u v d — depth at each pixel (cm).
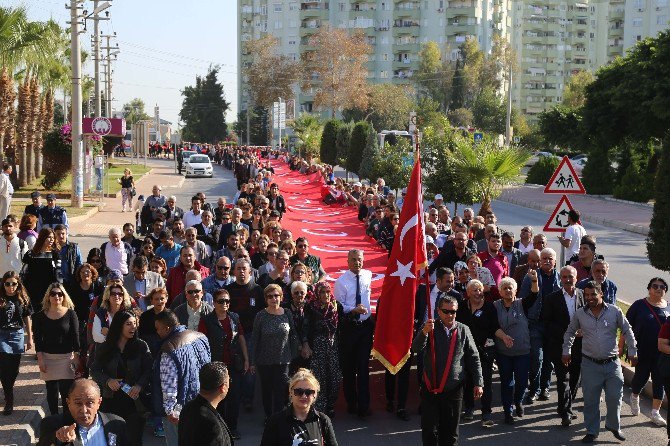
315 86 11100
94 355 884
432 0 12669
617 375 946
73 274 1169
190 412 621
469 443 944
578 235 1412
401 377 1018
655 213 1465
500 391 1143
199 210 1714
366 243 1742
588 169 4641
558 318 1037
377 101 9900
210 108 12794
